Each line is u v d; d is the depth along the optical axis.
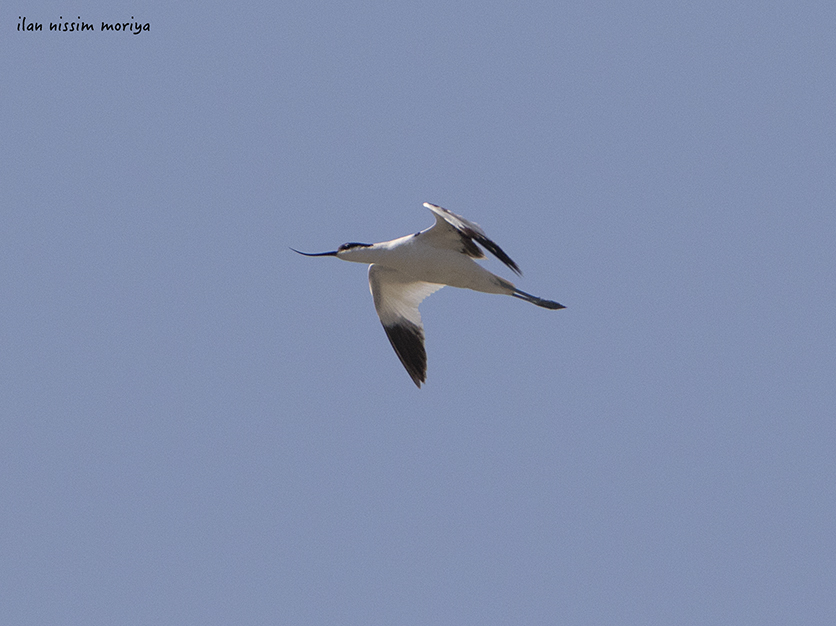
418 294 18.09
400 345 18.27
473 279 16.94
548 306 17.47
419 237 16.83
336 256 17.47
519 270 15.39
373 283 17.89
